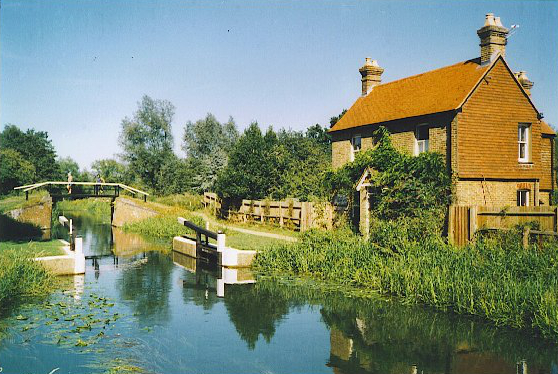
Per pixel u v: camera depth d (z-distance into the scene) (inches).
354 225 898.1
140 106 2694.4
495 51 794.2
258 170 1194.0
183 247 908.6
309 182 1172.5
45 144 2755.9
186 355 359.9
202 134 2652.6
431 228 699.4
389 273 545.0
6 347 362.6
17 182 1784.0
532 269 492.7
